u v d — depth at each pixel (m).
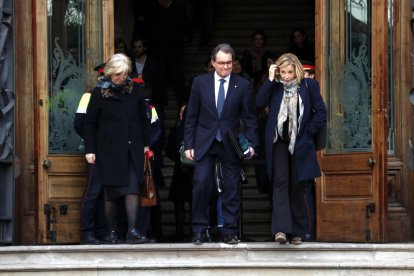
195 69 36.69
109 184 23.55
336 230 24.91
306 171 22.70
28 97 26.05
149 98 26.92
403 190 25.78
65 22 25.59
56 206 24.97
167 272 22.59
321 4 25.44
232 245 23.02
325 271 22.53
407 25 25.89
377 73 24.52
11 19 24.91
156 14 33.56
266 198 31.03
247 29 37.84
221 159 23.20
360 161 24.69
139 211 24.78
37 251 23.05
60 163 25.08
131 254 23.00
